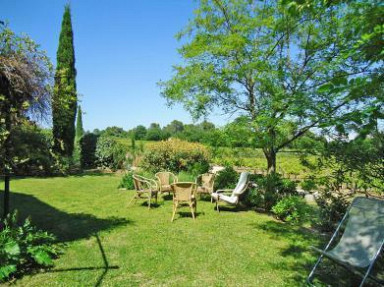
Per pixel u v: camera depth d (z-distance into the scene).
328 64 5.55
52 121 5.55
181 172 12.74
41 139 5.67
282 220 7.12
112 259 4.63
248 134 5.81
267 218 7.35
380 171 4.74
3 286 3.72
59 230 6.09
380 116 2.21
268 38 7.35
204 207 8.59
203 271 4.26
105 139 18.30
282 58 6.86
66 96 5.41
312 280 3.95
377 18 2.40
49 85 5.05
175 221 6.92
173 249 5.08
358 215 4.29
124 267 4.35
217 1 8.30
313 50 6.41
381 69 3.10
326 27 6.24
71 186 11.66
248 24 7.76
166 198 9.66
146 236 5.75
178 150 13.93
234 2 8.30
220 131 7.89
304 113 3.81
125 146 18.34
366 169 4.88
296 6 2.59
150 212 7.78
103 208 8.15
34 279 3.93
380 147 4.60
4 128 4.74
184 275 4.13
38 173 14.11
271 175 8.38
